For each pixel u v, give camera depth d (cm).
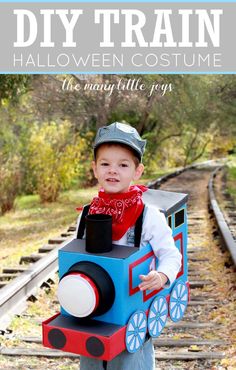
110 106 2056
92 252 246
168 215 279
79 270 239
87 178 2484
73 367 435
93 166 268
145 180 2722
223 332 530
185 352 467
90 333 239
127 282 242
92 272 238
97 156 261
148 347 273
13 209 1734
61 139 1939
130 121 2592
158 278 245
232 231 1133
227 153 6531
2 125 1822
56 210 1725
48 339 249
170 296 284
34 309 596
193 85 2047
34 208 1808
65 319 255
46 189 1911
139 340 255
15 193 1725
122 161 255
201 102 2269
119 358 259
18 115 1892
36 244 1098
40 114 1978
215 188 2222
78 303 237
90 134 2327
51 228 1340
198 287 720
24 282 616
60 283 242
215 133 4197
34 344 495
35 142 1905
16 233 1334
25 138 1917
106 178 257
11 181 1708
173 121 2783
